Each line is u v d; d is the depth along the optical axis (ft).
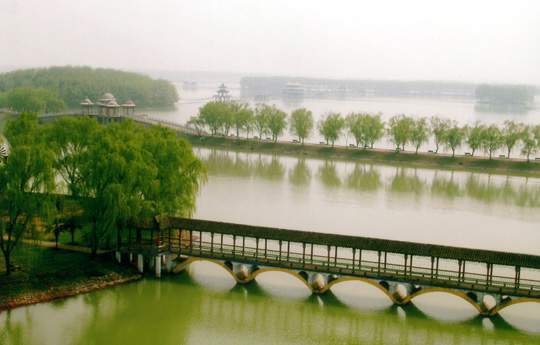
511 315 267.18
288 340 240.73
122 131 354.74
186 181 327.67
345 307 270.67
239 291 285.84
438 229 409.28
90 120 372.58
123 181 297.33
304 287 293.23
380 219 431.84
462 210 471.62
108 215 288.10
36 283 272.31
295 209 453.17
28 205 269.64
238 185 540.11
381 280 271.49
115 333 242.17
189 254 297.33
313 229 395.96
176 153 326.65
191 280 296.92
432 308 272.10
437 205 485.97
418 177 613.52
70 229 324.80
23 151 267.39
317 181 576.20
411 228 408.87
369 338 244.01
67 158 314.76
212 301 274.57
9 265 274.98
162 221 298.15
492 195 533.14
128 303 269.85
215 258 294.05
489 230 411.13
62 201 306.14
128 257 302.86
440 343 240.53
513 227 421.18
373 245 271.69
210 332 245.65
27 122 390.63
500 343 241.55
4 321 247.29
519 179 616.80
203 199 472.85
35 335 238.07
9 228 272.72
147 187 304.30
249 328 249.96
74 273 284.82
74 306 264.52
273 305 272.10
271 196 497.05
